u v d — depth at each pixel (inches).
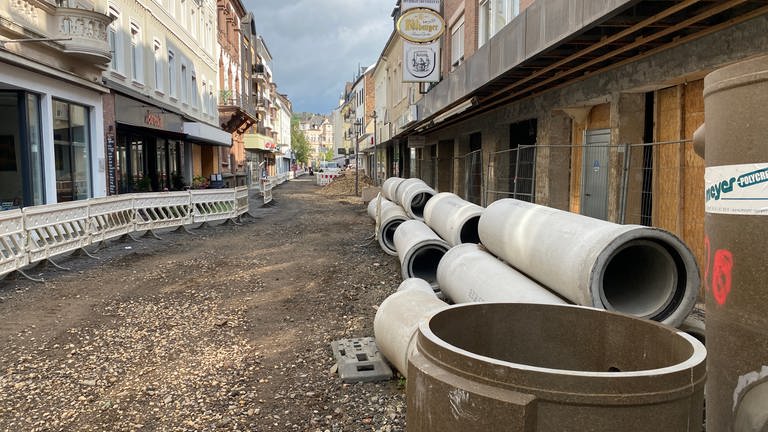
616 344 93.9
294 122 5290.4
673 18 228.5
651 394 62.3
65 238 390.6
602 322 95.4
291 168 4124.0
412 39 663.8
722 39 224.5
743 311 67.8
